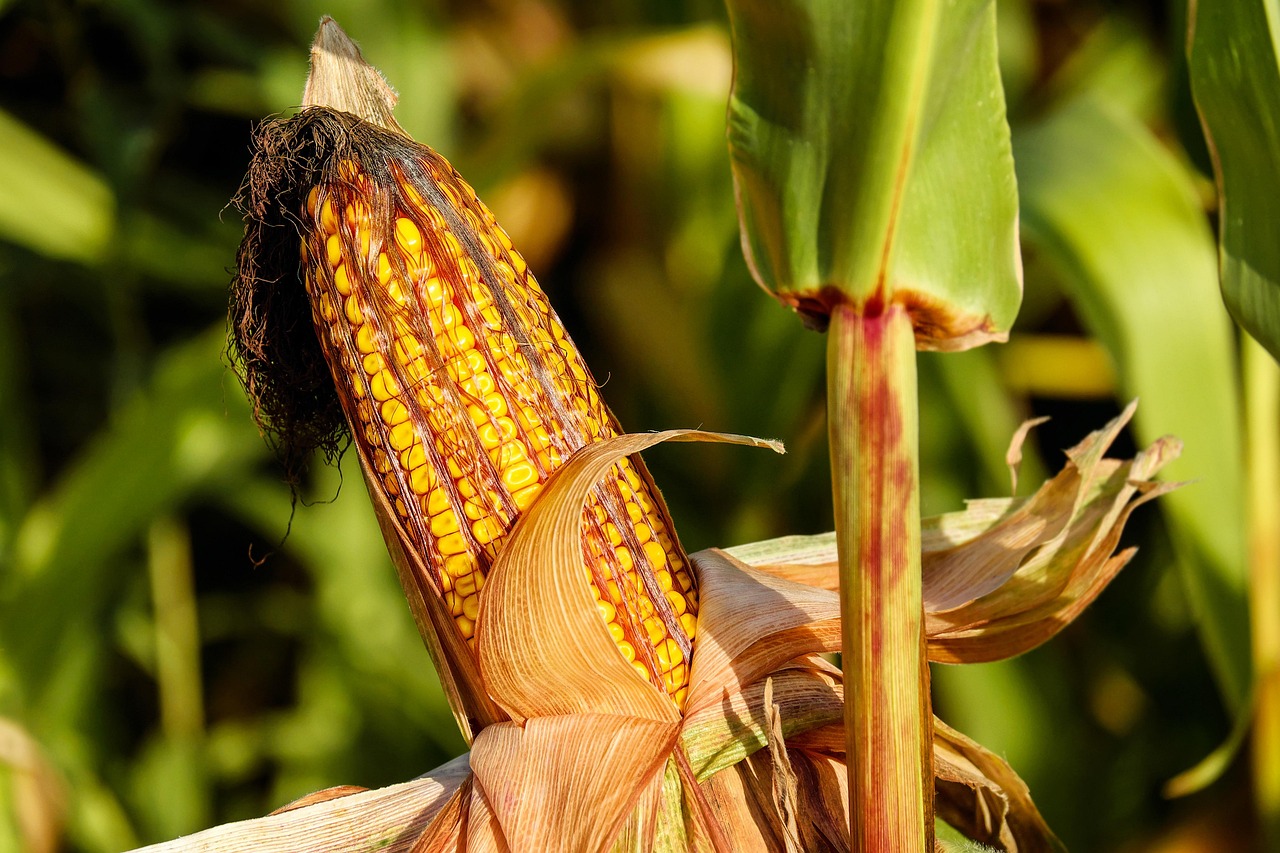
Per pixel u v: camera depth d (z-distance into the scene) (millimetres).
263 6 2160
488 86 2305
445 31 2070
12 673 1576
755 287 1740
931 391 1687
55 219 1728
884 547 802
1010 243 804
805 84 797
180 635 1882
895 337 800
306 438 903
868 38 786
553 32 2346
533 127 1772
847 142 795
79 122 1848
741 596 880
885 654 805
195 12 1898
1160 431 1202
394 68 1897
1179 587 1891
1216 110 905
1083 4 2242
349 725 1957
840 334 803
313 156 853
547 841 838
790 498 1967
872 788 810
